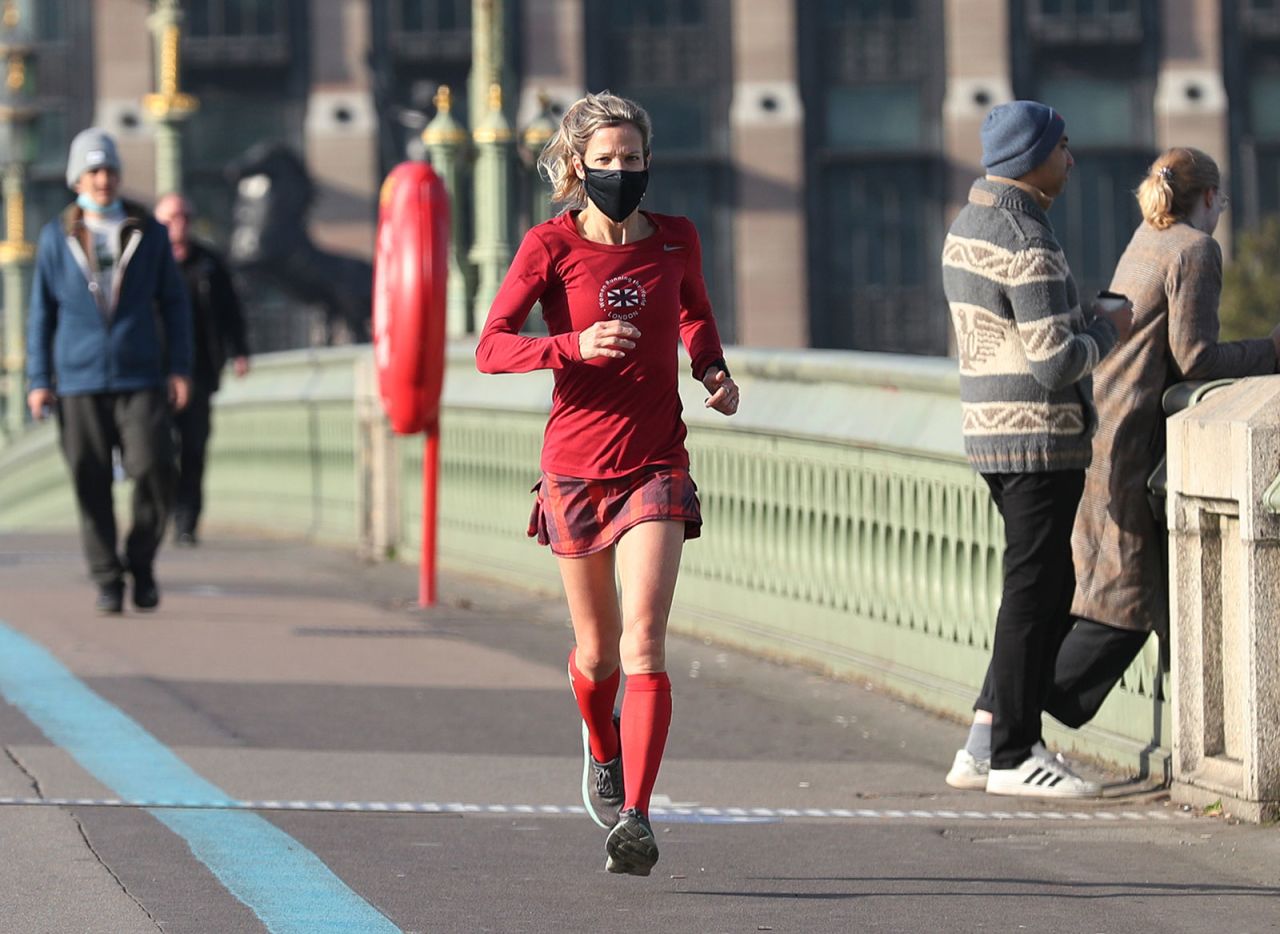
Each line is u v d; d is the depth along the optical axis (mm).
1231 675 24281
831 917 19609
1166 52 192375
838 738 29531
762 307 192500
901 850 22625
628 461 20172
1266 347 25547
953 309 25266
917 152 192500
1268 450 23109
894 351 193375
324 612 42500
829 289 193750
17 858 21453
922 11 193125
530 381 46844
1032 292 24422
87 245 39188
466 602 44344
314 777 26172
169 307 40062
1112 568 25484
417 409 42719
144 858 21516
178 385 40062
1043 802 25281
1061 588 25328
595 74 192250
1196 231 25547
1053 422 24812
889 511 32531
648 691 19781
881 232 193500
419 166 42219
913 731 29891
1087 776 26625
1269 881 21047
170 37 87750
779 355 36062
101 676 33344
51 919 19031
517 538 47281
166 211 57281
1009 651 25422
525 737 29203
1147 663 26328
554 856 22094
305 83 191625
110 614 40844
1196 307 25234
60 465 86312
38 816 23469
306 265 147000
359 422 53500
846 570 34062
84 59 192250
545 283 20141
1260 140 192625
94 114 192125
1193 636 24531
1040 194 25125
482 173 56906
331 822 23609
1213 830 23391
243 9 191625
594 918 19453
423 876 21016
